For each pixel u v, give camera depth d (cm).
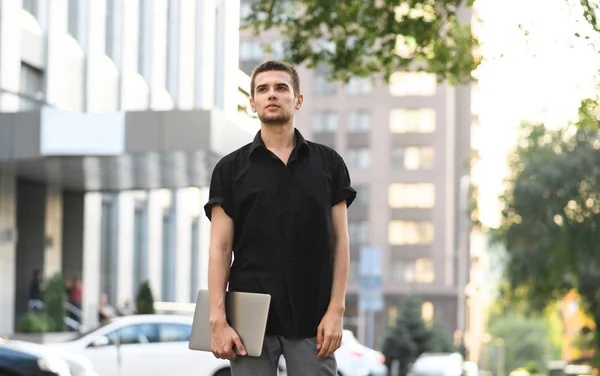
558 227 4366
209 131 2506
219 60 2116
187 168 2875
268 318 500
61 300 2839
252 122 2570
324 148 518
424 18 1680
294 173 505
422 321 6606
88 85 3312
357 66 1720
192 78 2622
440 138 9925
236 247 508
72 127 2602
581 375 4984
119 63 3406
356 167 10056
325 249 504
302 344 501
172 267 4312
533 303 4938
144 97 3203
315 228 503
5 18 2808
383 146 9988
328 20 1664
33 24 3036
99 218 3547
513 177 4500
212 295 498
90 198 3472
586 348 5209
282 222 501
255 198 502
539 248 4550
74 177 3062
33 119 2616
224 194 510
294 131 518
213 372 1916
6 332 2889
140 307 2947
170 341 1917
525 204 4372
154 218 4128
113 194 3744
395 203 10000
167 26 3023
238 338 492
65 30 3209
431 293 9900
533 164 4381
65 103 3186
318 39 1703
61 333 2780
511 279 4662
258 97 509
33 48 3016
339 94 10038
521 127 4412
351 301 9950
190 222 4494
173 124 2536
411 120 9994
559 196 4350
